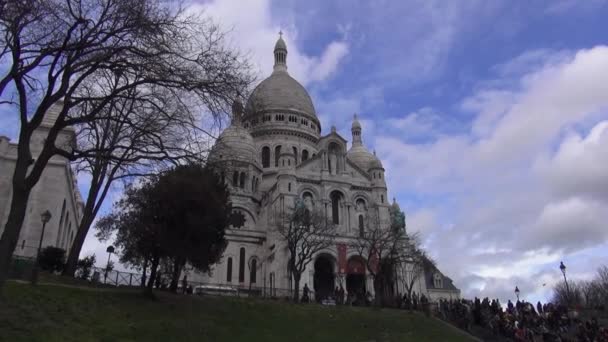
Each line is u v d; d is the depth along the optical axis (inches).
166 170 985.5
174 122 886.4
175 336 1123.3
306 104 4050.2
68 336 920.9
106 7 810.2
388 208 2977.4
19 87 769.6
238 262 2824.8
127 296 1294.3
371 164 3132.4
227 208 1507.1
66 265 1467.8
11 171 1857.8
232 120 884.0
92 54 850.1
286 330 1409.9
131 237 1574.8
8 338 823.7
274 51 4559.5
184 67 837.2
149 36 813.2
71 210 2512.3
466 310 1911.9
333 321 1584.6
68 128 1935.3
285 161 2910.9
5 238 711.7
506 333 1609.3
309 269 2564.0
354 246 2645.2
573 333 1710.1
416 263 2566.4
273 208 2881.4
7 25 737.6
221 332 1242.6
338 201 2972.4
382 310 1824.6
